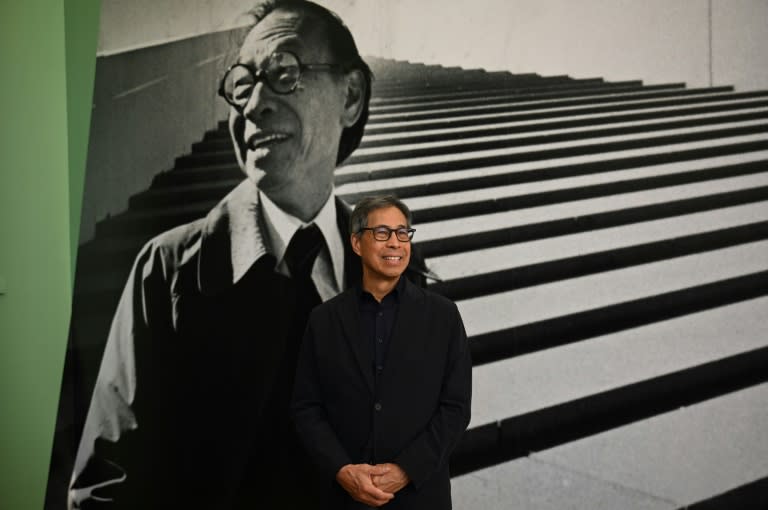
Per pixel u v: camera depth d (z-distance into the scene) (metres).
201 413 3.23
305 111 3.12
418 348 2.04
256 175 3.17
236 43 3.16
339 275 3.09
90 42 3.46
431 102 2.98
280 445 3.14
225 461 3.21
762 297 2.46
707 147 2.54
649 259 2.68
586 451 2.74
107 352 3.33
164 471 3.27
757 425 2.47
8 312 3.58
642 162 2.70
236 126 3.17
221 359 3.21
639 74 2.67
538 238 2.85
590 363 2.74
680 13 2.58
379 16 3.04
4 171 3.54
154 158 3.25
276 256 3.16
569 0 2.78
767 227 2.45
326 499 2.08
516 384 2.87
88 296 3.35
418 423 2.01
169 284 3.26
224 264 3.21
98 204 3.32
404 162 3.03
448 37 2.96
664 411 2.63
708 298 2.56
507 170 2.89
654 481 2.63
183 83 3.21
